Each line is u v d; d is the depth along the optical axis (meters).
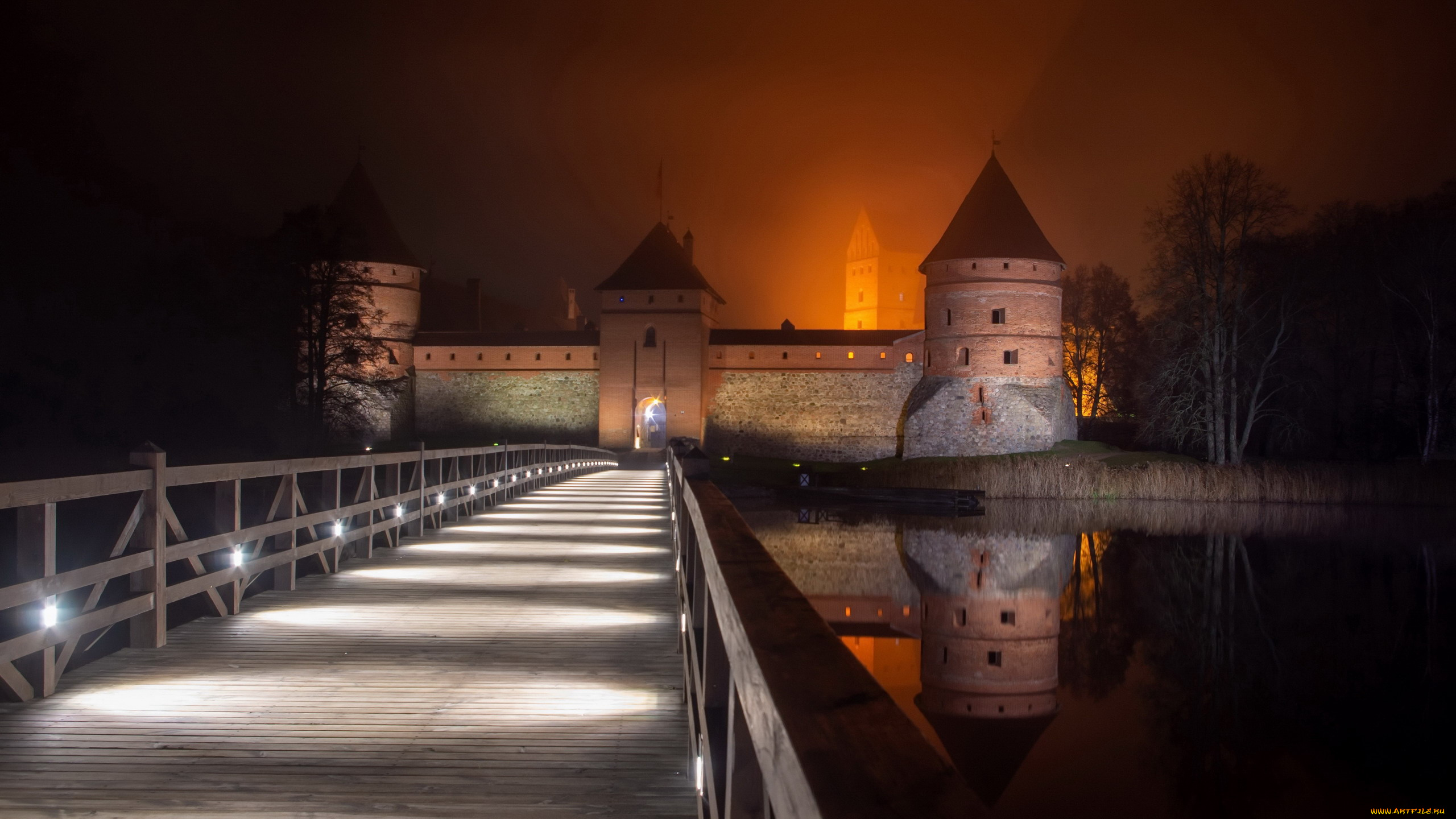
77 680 6.51
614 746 5.46
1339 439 50.47
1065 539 36.84
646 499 22.97
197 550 8.03
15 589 5.68
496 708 6.12
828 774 1.31
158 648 7.42
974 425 56.59
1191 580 29.44
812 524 41.03
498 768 5.10
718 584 3.08
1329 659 21.80
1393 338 48.09
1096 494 47.59
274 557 9.66
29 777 4.80
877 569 30.84
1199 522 41.06
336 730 5.63
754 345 65.44
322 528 11.56
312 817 4.40
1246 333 48.97
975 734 17.20
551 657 7.40
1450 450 48.12
